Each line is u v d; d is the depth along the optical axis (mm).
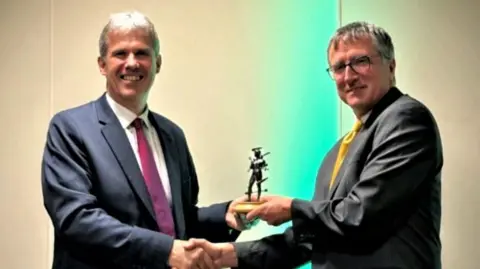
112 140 1905
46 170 1859
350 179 1745
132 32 1947
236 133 2666
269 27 2682
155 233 1815
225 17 2684
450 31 2605
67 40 2672
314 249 1776
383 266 1647
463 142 2584
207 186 2648
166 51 2670
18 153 2648
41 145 2652
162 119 2193
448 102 2598
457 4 2605
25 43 2674
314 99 2668
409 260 1651
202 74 2672
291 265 1998
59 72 2666
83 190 1812
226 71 2674
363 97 1821
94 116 1945
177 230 1999
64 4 2680
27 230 2637
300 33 2678
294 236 1779
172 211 2010
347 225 1649
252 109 2672
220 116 2666
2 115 2656
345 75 1830
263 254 1976
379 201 1624
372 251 1671
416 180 1651
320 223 1717
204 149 2656
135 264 1787
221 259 1934
